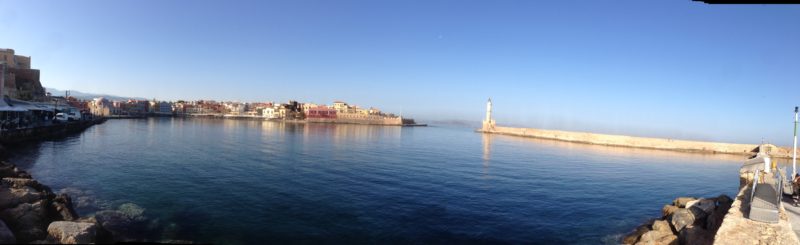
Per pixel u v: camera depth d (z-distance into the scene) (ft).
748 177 76.07
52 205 57.82
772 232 44.16
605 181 132.87
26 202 54.44
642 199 104.12
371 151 206.49
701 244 50.90
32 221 48.96
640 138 364.99
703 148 330.54
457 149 245.86
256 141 241.76
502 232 69.21
